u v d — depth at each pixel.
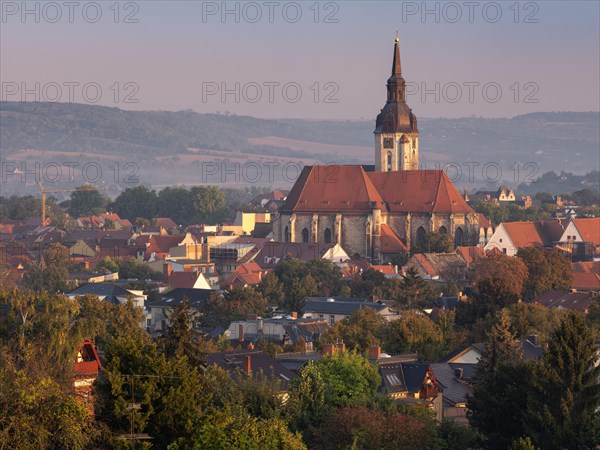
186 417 194.25
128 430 189.75
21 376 187.38
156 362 198.62
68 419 179.12
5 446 173.12
